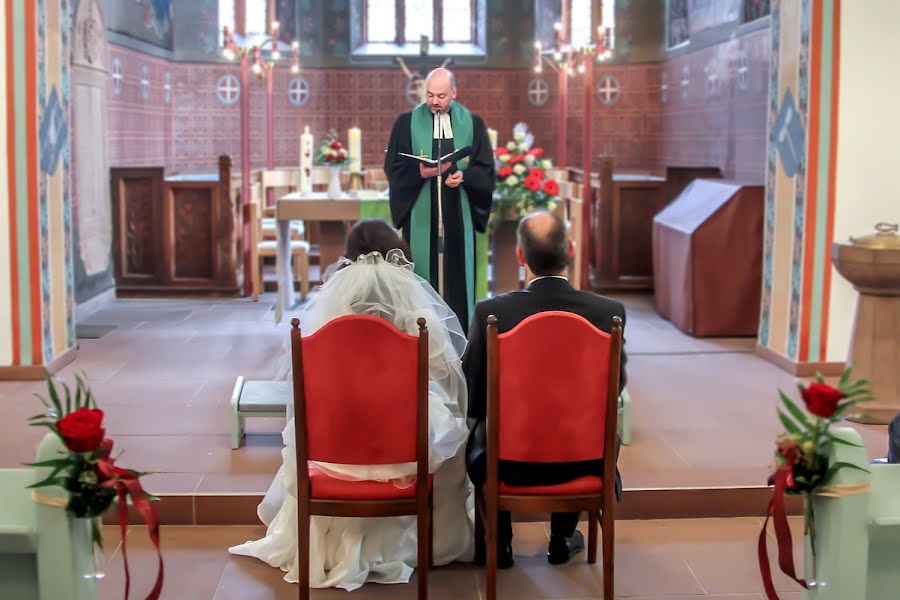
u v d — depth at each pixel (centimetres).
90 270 852
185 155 1209
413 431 326
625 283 967
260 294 924
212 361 668
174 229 941
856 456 270
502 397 325
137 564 388
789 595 366
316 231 1134
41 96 618
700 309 759
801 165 636
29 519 267
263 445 491
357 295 358
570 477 337
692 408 564
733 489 439
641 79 1211
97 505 262
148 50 1088
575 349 321
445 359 369
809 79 625
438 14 1306
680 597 363
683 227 782
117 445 488
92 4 863
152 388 597
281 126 1273
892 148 631
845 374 265
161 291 942
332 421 323
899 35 621
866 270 522
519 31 1285
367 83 1291
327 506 329
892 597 287
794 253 648
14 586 277
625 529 427
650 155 1223
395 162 570
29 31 608
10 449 482
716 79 992
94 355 685
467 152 555
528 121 1291
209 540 411
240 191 984
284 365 369
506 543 382
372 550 373
